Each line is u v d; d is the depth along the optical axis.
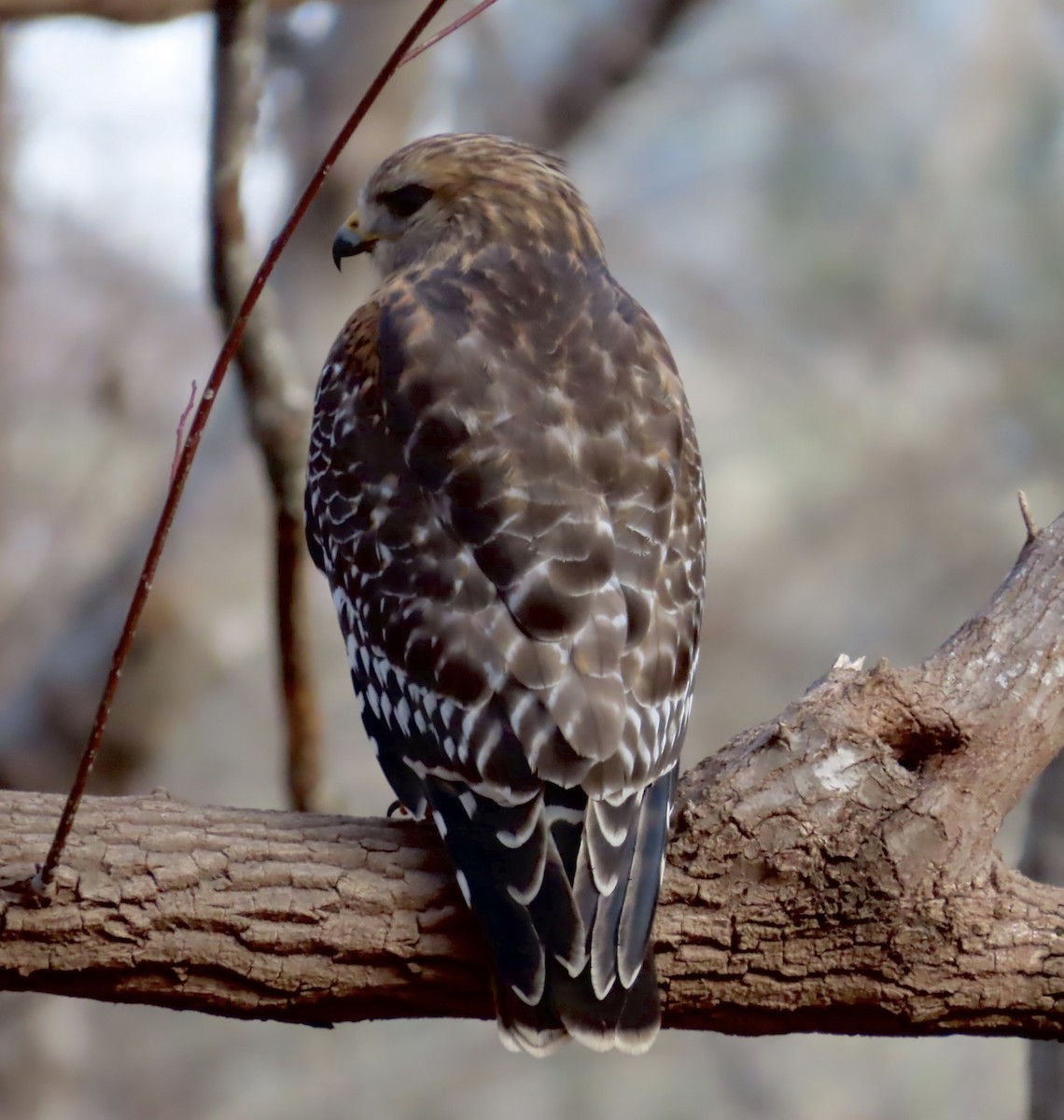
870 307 19.28
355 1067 18.39
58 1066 14.70
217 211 8.02
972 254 18.83
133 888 5.89
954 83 17.00
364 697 6.61
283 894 5.96
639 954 5.76
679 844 6.10
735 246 19.14
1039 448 19.53
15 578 16.28
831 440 19.38
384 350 7.09
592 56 14.46
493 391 6.75
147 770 12.91
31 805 6.09
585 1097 18.25
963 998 6.11
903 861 6.04
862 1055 18.45
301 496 8.67
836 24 18.22
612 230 18.94
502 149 8.41
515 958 5.73
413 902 6.00
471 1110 18.11
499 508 6.39
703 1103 18.25
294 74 12.77
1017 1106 18.23
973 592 19.55
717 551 19.31
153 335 16.78
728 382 19.41
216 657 12.69
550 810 5.94
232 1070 18.30
